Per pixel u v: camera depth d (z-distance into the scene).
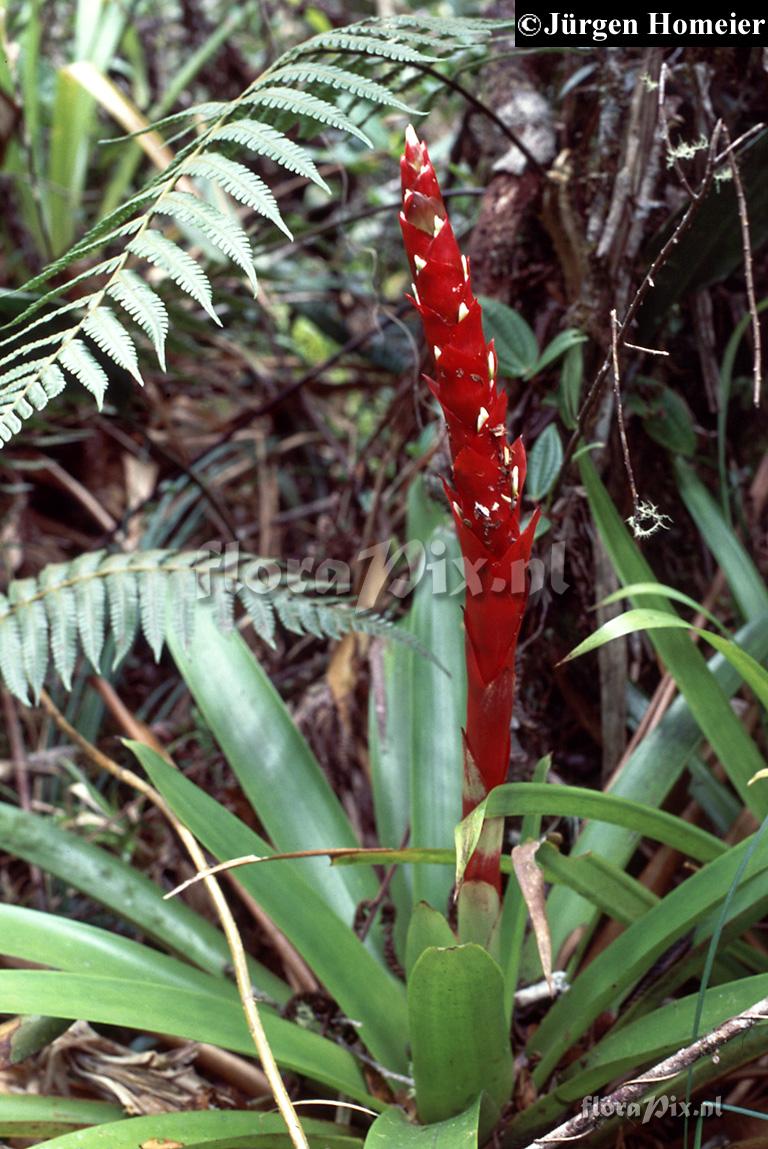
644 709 1.62
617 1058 1.22
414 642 1.44
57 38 2.86
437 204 1.01
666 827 1.24
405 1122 1.21
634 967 1.25
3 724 2.17
